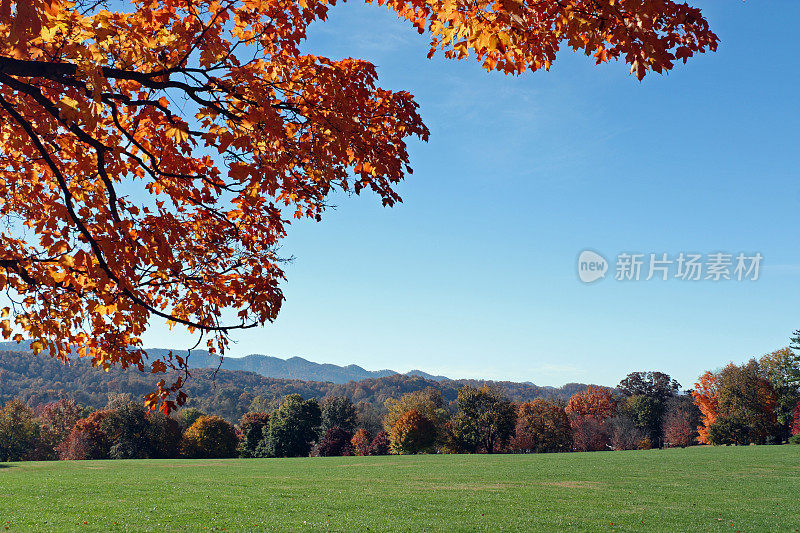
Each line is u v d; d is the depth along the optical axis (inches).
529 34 202.8
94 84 186.5
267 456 3499.0
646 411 4082.2
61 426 3816.4
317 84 249.3
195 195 269.6
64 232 236.1
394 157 261.0
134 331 261.9
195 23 236.5
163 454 3267.7
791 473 1488.7
